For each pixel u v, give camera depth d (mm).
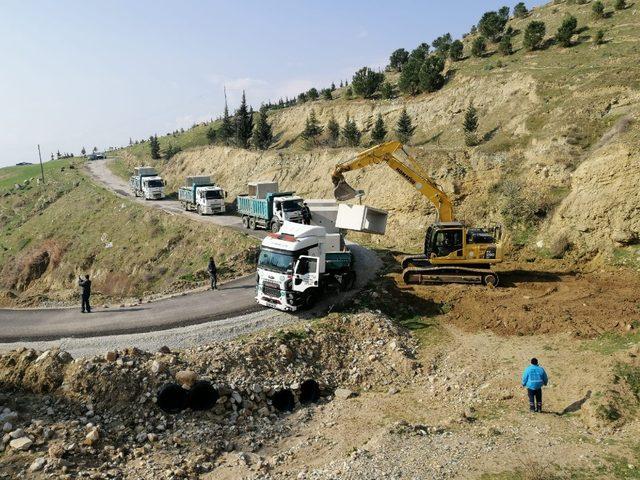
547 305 21188
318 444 13461
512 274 25938
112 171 85562
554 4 66938
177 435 13398
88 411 13859
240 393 15461
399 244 33719
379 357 18484
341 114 61625
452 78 54906
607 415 12867
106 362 15391
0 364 15391
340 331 19734
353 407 15609
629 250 24953
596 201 26250
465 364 17609
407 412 15125
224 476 11805
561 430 12828
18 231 59094
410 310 22391
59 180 77750
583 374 15234
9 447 12055
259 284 21656
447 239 24594
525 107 41406
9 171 103250
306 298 21266
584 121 32312
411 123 52594
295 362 17656
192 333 18922
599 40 47312
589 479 10562
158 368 15195
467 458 11734
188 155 72438
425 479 10906
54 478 10906
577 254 26594
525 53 52781
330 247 24281
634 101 32031
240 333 19141
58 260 48031
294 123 67438
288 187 47969
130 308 22375
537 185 30938
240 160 59375
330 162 46031
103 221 51094
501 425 13500
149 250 41250
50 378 14727
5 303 25625
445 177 34312
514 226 30219
